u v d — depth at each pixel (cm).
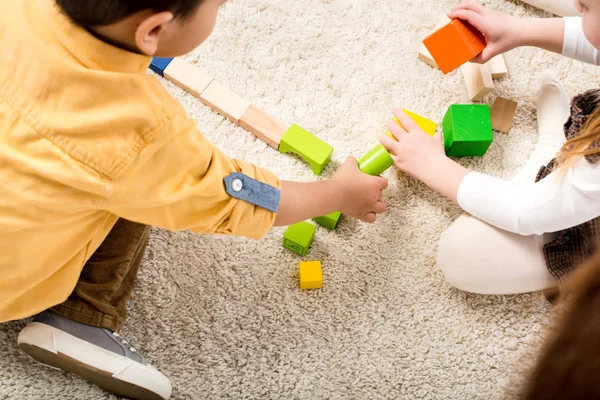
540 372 45
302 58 114
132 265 98
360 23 116
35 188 65
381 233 105
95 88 61
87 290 89
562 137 105
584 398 43
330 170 108
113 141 63
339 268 103
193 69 110
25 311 81
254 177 77
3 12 62
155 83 66
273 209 78
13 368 96
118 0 54
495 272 95
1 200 66
